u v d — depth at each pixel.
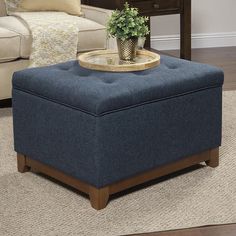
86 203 2.62
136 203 2.61
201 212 2.53
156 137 2.63
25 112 2.78
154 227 2.42
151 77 2.64
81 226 2.43
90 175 2.50
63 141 2.60
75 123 2.51
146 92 2.54
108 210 2.55
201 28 5.66
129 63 2.89
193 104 2.75
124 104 2.47
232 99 4.03
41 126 2.70
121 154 2.52
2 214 2.53
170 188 2.75
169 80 2.64
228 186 2.77
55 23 3.83
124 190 2.73
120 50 2.93
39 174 2.93
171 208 2.57
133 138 2.55
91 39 3.94
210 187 2.76
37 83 2.67
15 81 2.79
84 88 2.50
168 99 2.64
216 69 2.82
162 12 4.62
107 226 2.43
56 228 2.41
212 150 2.94
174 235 2.36
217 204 2.60
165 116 2.64
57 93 2.57
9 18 4.04
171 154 2.72
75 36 3.84
